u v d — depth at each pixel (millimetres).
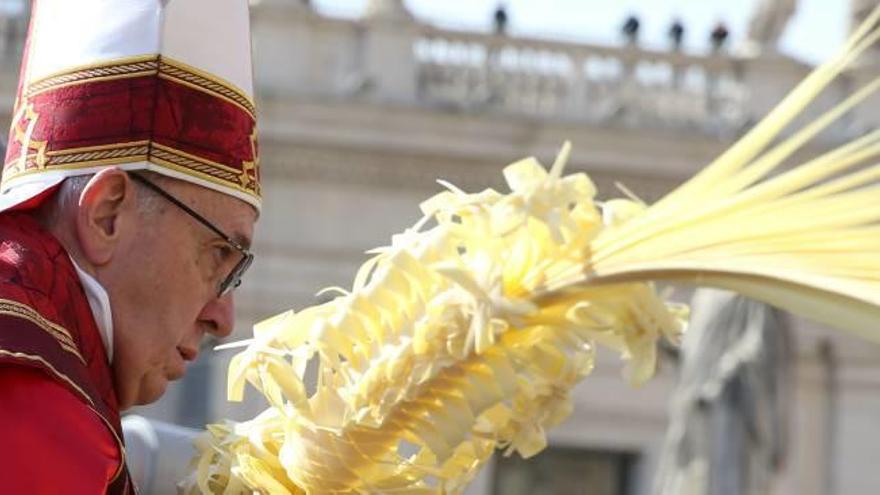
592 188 4457
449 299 4547
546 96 38344
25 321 4332
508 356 4555
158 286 4605
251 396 7113
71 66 4672
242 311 37250
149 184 4602
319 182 38062
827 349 38500
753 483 25547
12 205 4547
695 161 37750
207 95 4695
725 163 4273
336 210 38000
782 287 4090
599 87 38469
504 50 38500
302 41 38469
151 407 15055
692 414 25688
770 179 4191
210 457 4957
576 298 4484
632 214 4430
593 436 38156
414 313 4629
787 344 26125
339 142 37875
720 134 37594
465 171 38094
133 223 4590
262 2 38562
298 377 4754
